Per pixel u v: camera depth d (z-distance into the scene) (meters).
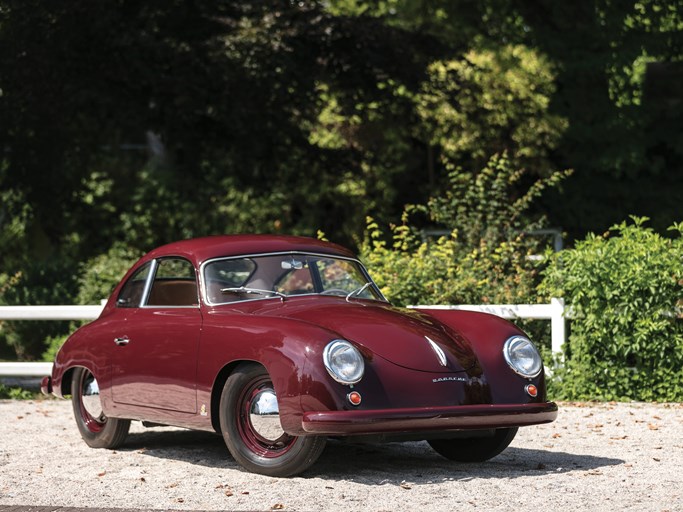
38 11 18.27
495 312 12.32
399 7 25.38
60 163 21.88
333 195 25.36
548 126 23.55
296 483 7.20
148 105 19.67
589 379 11.89
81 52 19.20
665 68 25.27
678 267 11.52
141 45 18.56
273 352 7.21
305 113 21.86
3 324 16.17
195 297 8.24
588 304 11.91
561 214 25.44
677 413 10.80
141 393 8.33
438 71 22.77
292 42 19.77
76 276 17.45
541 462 8.20
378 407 7.07
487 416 7.36
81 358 9.06
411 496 6.78
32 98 19.50
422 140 24.97
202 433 10.05
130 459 8.58
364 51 20.44
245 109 19.41
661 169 25.83
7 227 25.67
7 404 12.48
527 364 7.82
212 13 20.27
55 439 9.77
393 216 26.08
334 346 7.07
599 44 24.78
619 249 11.84
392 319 7.78
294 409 7.05
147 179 26.09
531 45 25.02
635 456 8.44
